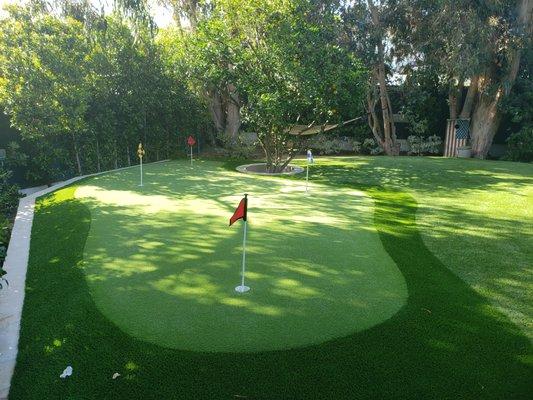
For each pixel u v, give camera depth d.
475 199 8.69
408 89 19.77
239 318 3.47
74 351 3.15
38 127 11.38
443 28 17.50
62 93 11.70
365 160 15.98
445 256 5.20
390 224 6.56
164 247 5.20
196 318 3.47
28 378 2.94
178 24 18.23
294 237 5.67
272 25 11.78
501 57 17.56
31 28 11.65
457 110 19.84
